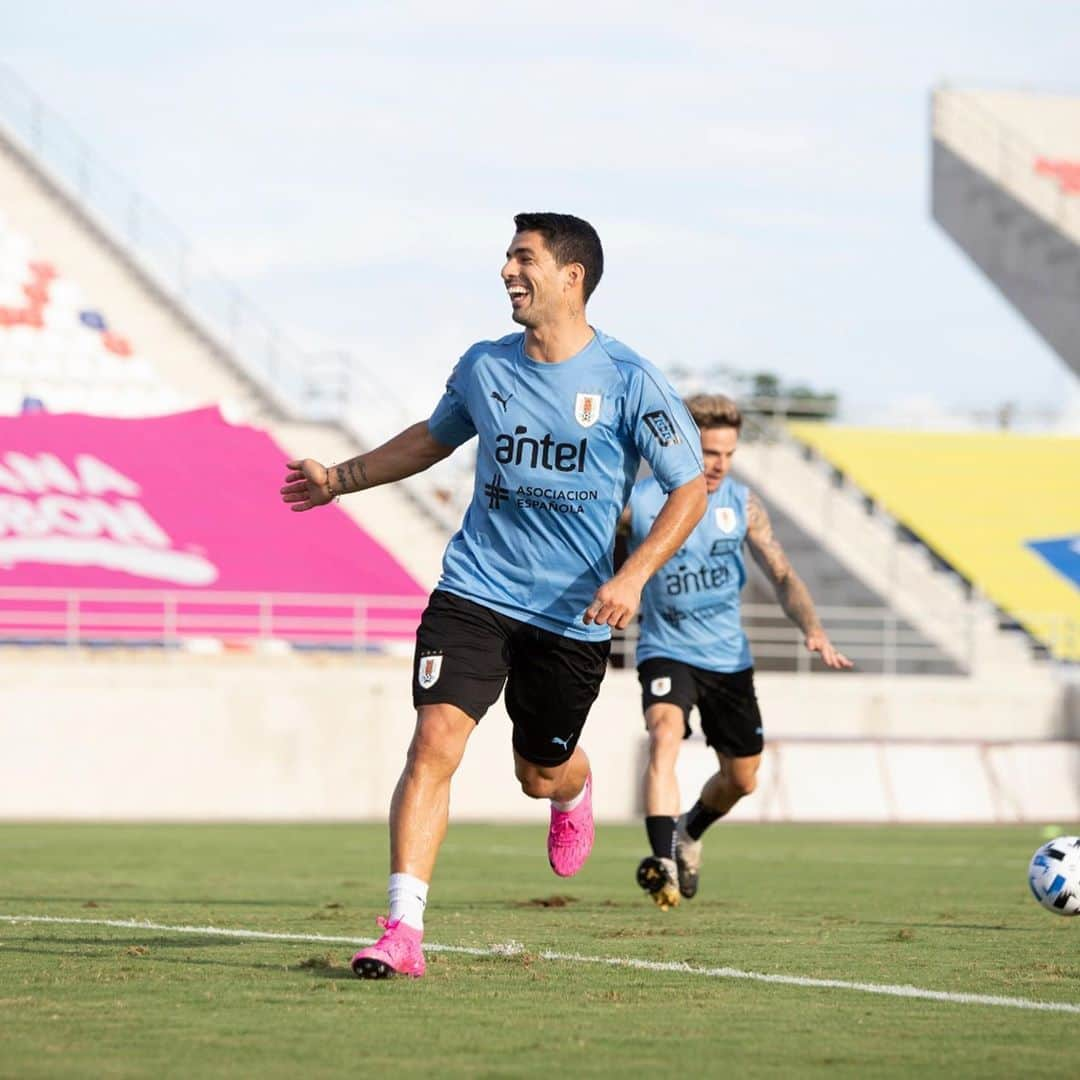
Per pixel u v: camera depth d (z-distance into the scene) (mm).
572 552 18984
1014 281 141000
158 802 75250
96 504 90312
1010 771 77688
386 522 103375
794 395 148375
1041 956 21609
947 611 105500
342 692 77938
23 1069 12734
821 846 55281
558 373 18672
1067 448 117125
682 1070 13000
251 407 109875
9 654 81375
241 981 17672
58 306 107125
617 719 81562
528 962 19891
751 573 109188
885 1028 15242
